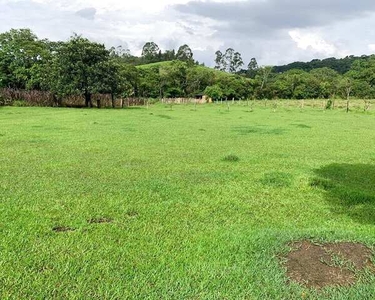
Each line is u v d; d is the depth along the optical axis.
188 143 14.12
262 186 8.24
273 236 5.28
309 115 35.16
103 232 5.36
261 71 100.38
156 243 5.05
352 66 103.88
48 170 9.09
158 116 28.30
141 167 9.71
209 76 88.00
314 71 104.31
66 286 3.92
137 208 6.49
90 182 8.05
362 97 78.75
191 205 6.77
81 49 41.00
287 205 7.02
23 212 6.07
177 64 88.38
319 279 4.15
